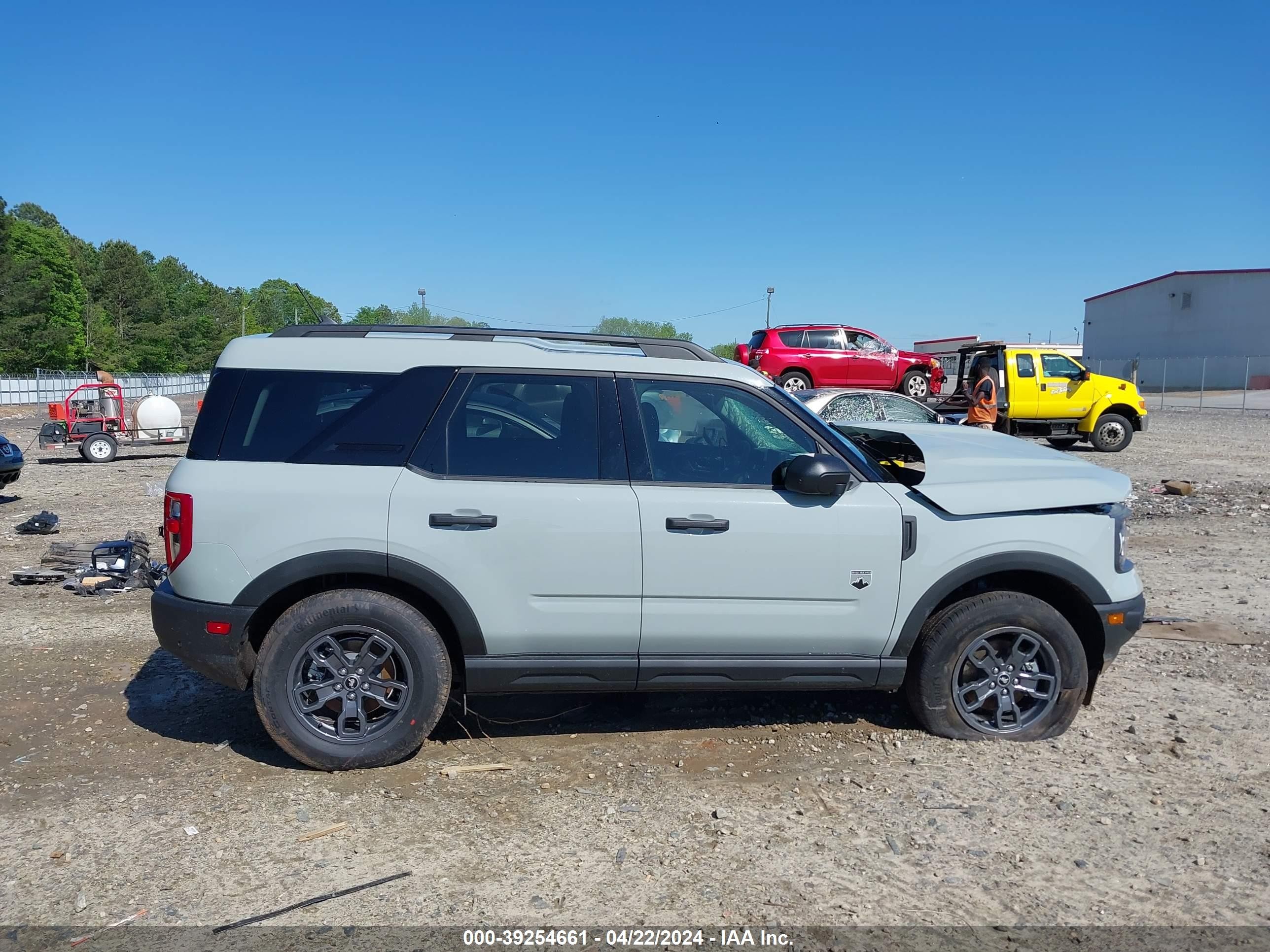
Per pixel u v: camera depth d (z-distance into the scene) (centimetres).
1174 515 1126
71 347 7506
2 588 764
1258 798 397
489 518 407
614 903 319
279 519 400
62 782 409
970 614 439
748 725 477
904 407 1489
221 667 405
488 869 340
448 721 481
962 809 387
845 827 372
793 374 2302
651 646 423
